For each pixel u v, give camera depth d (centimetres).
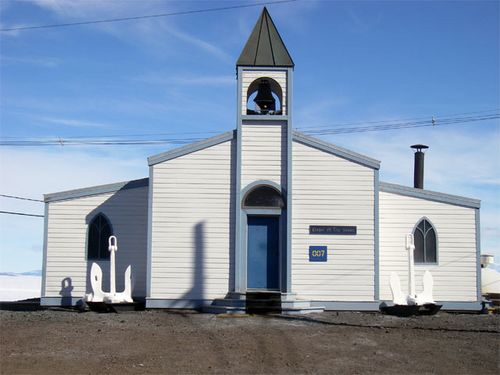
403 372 1148
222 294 2088
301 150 2145
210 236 2108
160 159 2131
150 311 2044
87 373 1117
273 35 2230
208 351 1299
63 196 2298
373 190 2133
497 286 2641
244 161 2128
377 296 2094
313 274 2098
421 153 2678
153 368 1155
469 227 2259
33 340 1412
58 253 2280
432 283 2081
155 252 2103
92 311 2078
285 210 2111
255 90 2311
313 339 1449
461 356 1290
